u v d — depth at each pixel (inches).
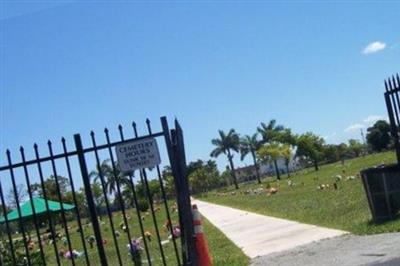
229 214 1310.3
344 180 1700.3
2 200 350.9
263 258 481.4
